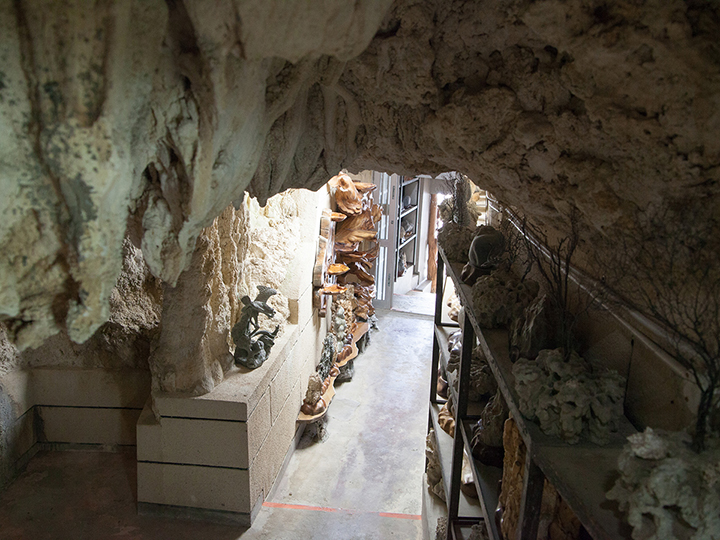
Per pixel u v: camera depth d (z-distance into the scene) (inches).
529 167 80.7
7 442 157.1
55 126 53.4
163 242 74.5
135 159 63.7
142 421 147.3
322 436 215.0
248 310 158.7
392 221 343.9
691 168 58.6
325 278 241.1
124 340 158.4
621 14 56.0
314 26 55.8
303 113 90.1
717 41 52.4
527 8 61.9
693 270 60.7
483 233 122.4
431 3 72.6
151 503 151.7
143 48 56.6
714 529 46.8
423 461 205.0
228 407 142.5
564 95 71.0
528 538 72.7
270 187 96.4
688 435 54.9
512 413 76.2
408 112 90.0
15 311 62.4
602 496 57.7
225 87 60.4
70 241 59.3
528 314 87.8
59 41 51.4
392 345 310.0
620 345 78.4
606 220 71.1
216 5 53.0
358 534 157.6
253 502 154.1
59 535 143.3
